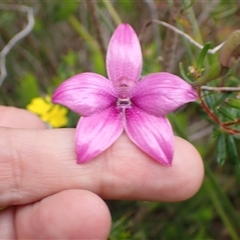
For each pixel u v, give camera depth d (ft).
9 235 0.31
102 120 0.29
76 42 0.56
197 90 0.31
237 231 0.46
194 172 0.30
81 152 0.27
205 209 0.47
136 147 0.30
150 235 0.50
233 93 0.34
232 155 0.33
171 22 0.38
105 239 0.29
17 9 0.51
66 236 0.28
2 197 0.30
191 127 0.51
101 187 0.30
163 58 0.41
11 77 0.56
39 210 0.29
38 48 0.57
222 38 0.45
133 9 0.52
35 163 0.30
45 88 0.54
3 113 0.39
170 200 0.31
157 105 0.29
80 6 0.52
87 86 0.29
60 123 0.42
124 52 0.30
